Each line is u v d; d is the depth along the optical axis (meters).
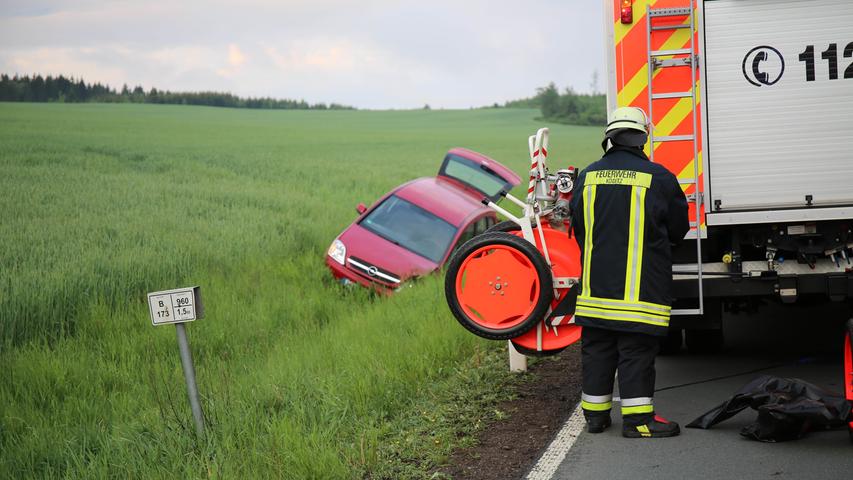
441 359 7.84
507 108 137.25
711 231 6.82
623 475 5.01
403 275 12.14
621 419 6.18
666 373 7.50
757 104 6.45
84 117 66.81
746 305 7.36
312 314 11.30
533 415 6.39
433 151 49.19
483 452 5.64
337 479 5.18
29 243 15.28
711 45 6.47
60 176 27.38
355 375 7.12
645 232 5.61
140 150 38.59
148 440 6.15
